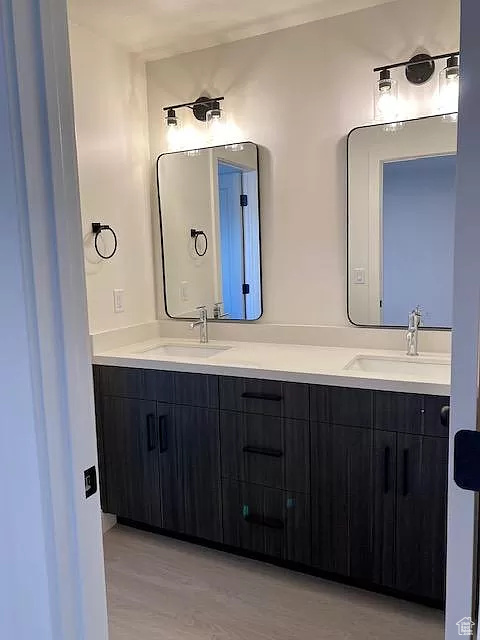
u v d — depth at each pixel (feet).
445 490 5.95
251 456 7.08
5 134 2.73
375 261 7.87
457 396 2.51
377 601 6.58
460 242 2.42
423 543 6.16
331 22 7.71
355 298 8.05
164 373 7.57
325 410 6.49
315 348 8.19
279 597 6.70
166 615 6.40
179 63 8.90
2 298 2.93
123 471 8.20
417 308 7.67
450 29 7.04
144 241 9.37
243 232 8.77
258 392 6.89
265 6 7.30
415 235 7.59
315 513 6.75
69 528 3.09
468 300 2.43
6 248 2.85
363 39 7.55
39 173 2.82
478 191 2.35
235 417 7.11
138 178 9.18
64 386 3.01
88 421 3.19
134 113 9.00
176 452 7.66
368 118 7.67
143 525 8.52
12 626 3.37
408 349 7.47
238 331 8.95
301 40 7.95
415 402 5.97
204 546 7.97
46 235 2.87
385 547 6.39
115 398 8.07
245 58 8.38
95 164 8.26
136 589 6.92
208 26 7.89
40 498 3.01
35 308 2.85
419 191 7.48
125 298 8.99
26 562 3.17
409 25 7.26
